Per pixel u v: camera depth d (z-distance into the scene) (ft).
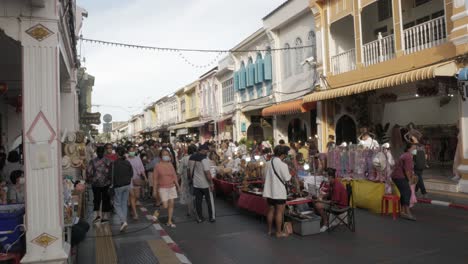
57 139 18.21
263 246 24.18
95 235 28.04
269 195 26.12
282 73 69.21
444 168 50.80
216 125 104.37
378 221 29.60
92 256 22.99
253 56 79.97
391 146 52.44
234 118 87.56
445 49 37.63
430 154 53.72
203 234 27.84
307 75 60.85
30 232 17.65
